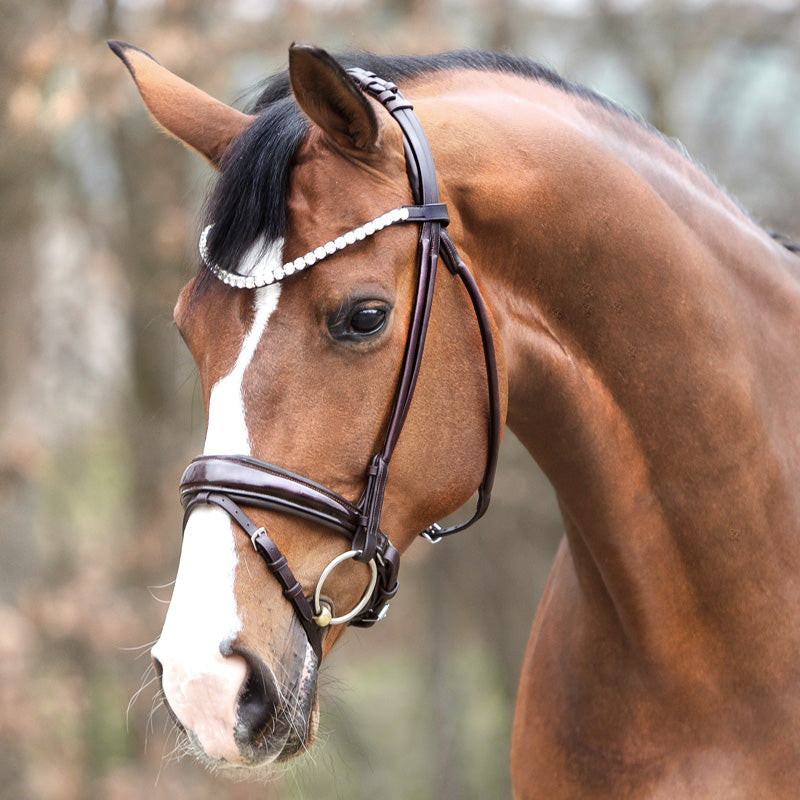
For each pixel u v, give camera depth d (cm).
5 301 1730
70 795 1606
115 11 1571
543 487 2030
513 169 418
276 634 362
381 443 380
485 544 2184
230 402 367
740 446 439
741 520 440
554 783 480
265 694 354
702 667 446
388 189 385
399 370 381
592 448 438
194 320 385
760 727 438
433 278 386
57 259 1811
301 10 1558
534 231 421
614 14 1814
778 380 461
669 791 443
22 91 1525
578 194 426
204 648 348
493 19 1717
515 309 426
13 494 1697
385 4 1617
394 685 2550
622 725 459
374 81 412
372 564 384
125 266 1755
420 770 2364
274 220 371
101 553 1769
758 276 466
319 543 373
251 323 370
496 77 458
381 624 2498
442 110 418
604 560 449
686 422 438
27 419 1733
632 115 489
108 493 2039
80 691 1662
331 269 370
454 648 2380
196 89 440
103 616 1658
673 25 1816
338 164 382
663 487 443
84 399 1894
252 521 362
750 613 441
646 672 452
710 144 1792
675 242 439
